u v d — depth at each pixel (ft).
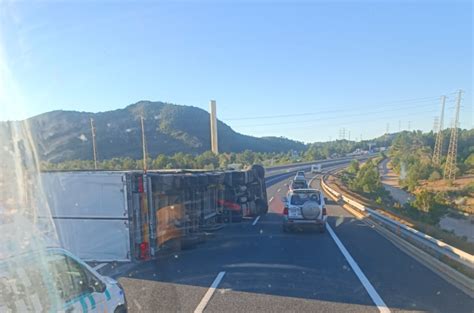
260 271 29.12
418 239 36.73
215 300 22.26
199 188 43.91
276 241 42.63
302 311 20.43
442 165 219.61
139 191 32.17
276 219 62.03
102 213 31.60
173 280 26.61
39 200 26.63
